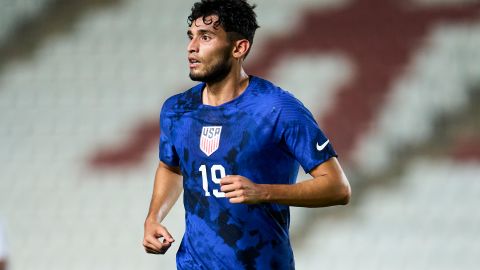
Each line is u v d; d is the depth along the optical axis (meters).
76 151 37.16
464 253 31.55
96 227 34.28
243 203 10.22
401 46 38.25
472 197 33.00
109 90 39.38
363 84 37.09
